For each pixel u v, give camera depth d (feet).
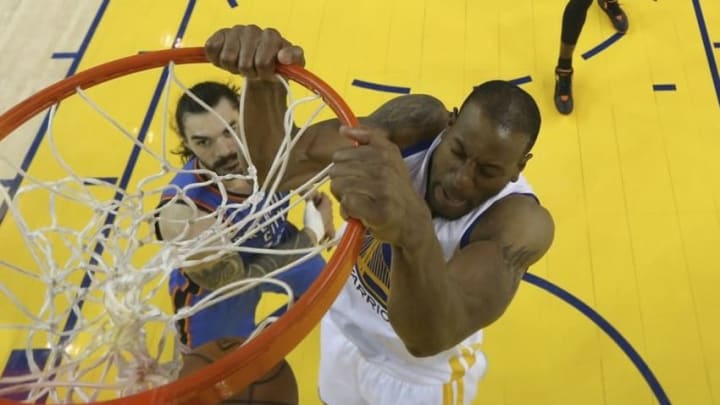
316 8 11.75
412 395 6.06
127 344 3.81
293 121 4.81
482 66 10.83
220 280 5.26
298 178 4.92
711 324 8.25
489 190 4.69
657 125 10.04
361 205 3.17
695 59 10.76
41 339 4.20
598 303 8.46
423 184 4.88
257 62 4.17
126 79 10.36
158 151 9.44
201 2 11.88
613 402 7.77
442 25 11.41
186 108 5.56
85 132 9.83
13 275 6.81
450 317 3.77
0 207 7.23
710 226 9.04
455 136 4.59
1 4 11.93
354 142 3.89
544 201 9.37
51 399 3.74
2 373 5.74
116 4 11.91
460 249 4.75
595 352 8.10
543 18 11.40
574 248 8.93
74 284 4.19
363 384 6.22
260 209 4.65
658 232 9.01
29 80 10.87
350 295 5.79
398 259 3.48
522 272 4.68
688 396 7.77
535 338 8.22
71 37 11.44
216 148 5.25
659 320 8.31
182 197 4.66
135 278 3.97
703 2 11.48
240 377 3.15
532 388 7.88
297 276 5.66
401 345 5.77
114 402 2.98
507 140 4.42
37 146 9.59
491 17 11.46
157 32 11.48
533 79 10.61
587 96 10.40
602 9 11.37
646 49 10.93
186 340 5.07
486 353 8.13
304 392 7.86
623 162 9.69
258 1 11.89
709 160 9.65
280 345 3.22
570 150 9.84
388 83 10.66
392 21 11.50
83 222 7.34
